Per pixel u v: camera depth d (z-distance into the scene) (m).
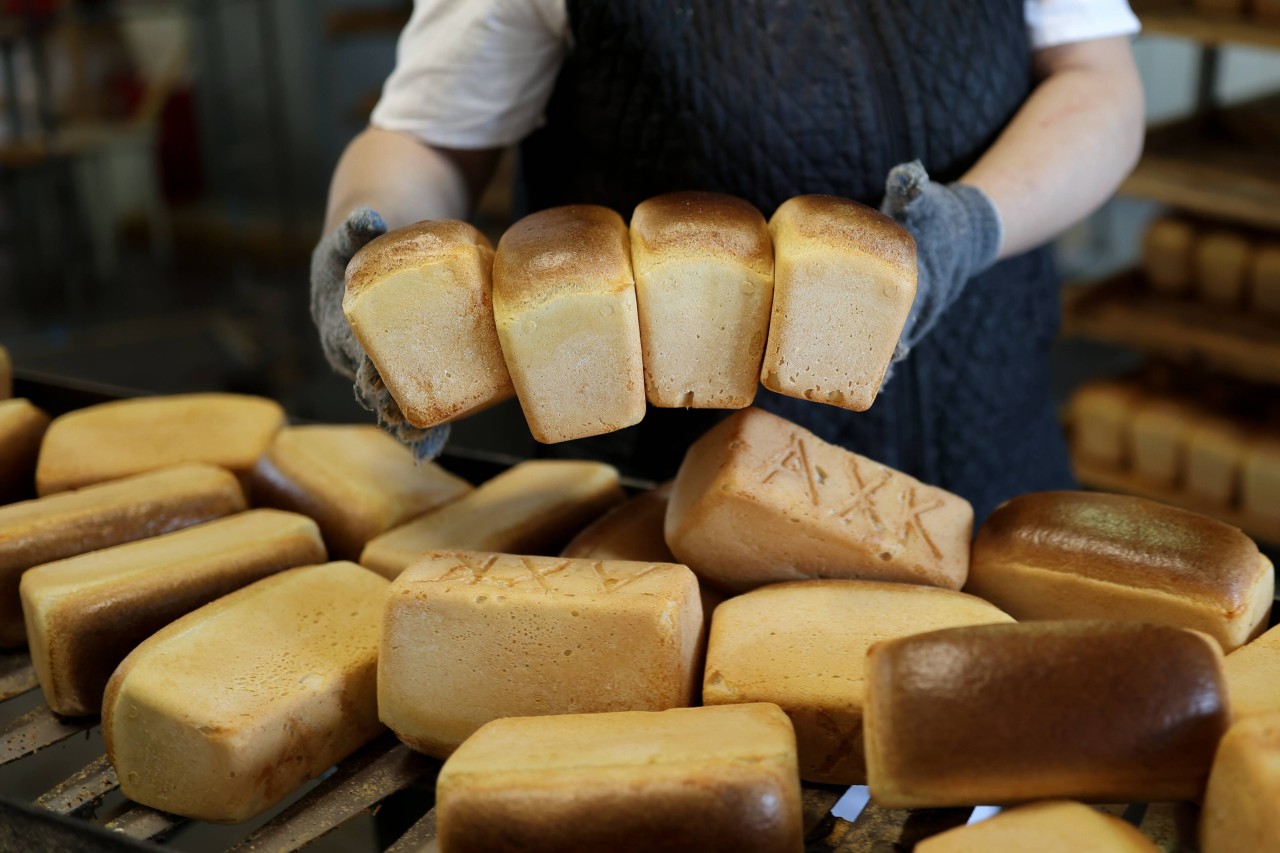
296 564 1.05
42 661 0.97
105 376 3.80
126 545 1.04
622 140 1.21
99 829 0.80
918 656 0.77
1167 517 0.96
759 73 1.16
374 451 1.21
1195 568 0.90
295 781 0.90
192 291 4.63
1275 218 2.08
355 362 0.94
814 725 0.85
